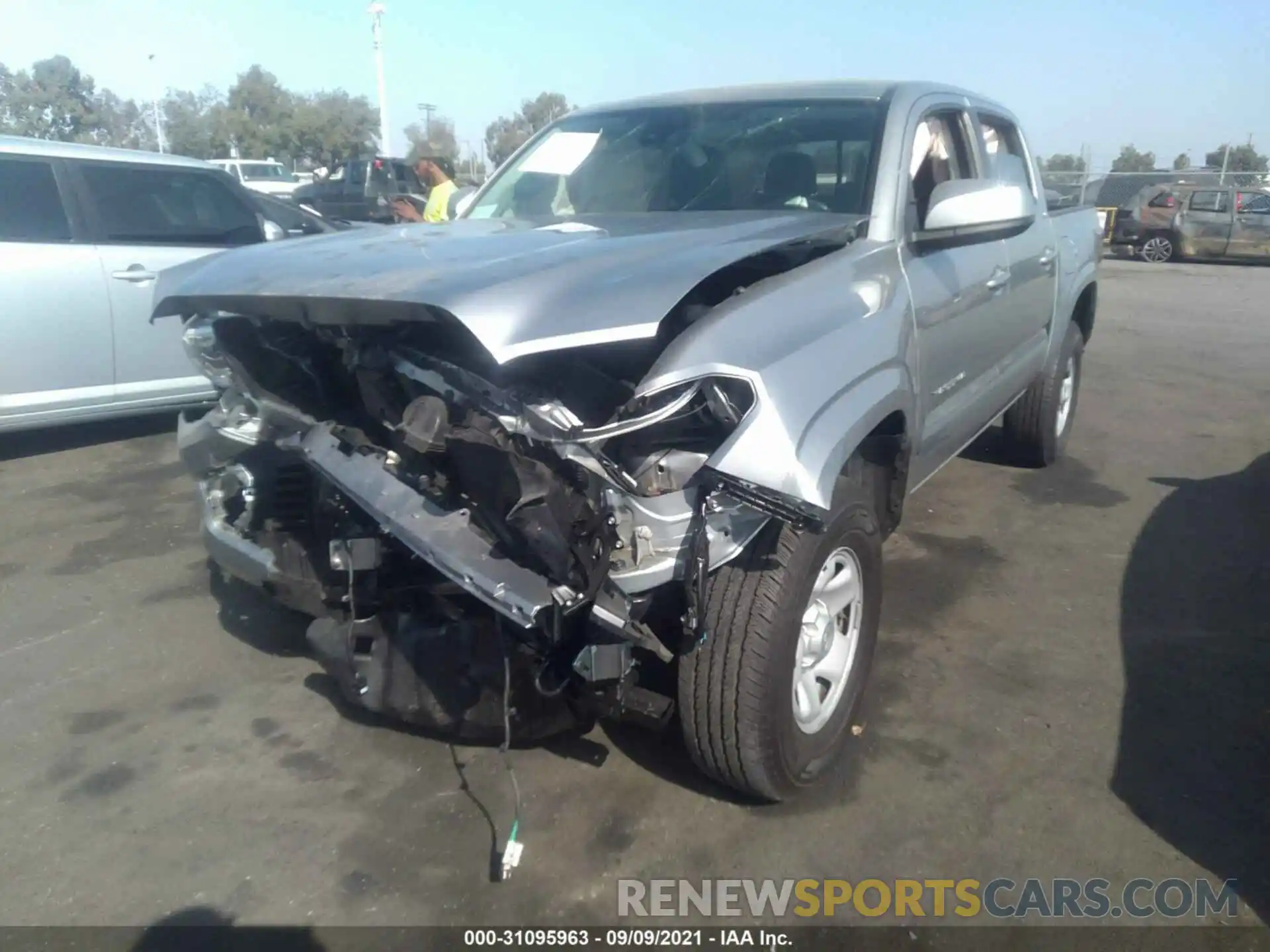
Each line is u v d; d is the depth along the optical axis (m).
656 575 2.46
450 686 2.76
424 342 2.67
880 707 3.43
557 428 2.33
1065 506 5.45
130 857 2.73
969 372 4.06
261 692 3.56
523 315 2.39
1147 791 2.99
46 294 5.83
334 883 2.64
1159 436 6.96
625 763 3.12
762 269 3.05
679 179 3.98
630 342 2.49
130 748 3.23
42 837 2.81
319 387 3.11
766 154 3.88
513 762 3.13
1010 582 4.45
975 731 3.29
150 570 4.58
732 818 2.88
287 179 32.22
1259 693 3.53
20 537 4.96
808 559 2.65
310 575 3.12
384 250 3.06
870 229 3.43
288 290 2.78
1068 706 3.44
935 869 2.68
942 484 5.80
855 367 2.80
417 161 9.57
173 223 6.52
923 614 4.11
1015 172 4.85
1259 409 7.82
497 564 2.46
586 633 2.48
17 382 5.80
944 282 3.62
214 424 3.42
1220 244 20.52
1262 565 4.64
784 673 2.65
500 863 2.70
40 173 5.91
